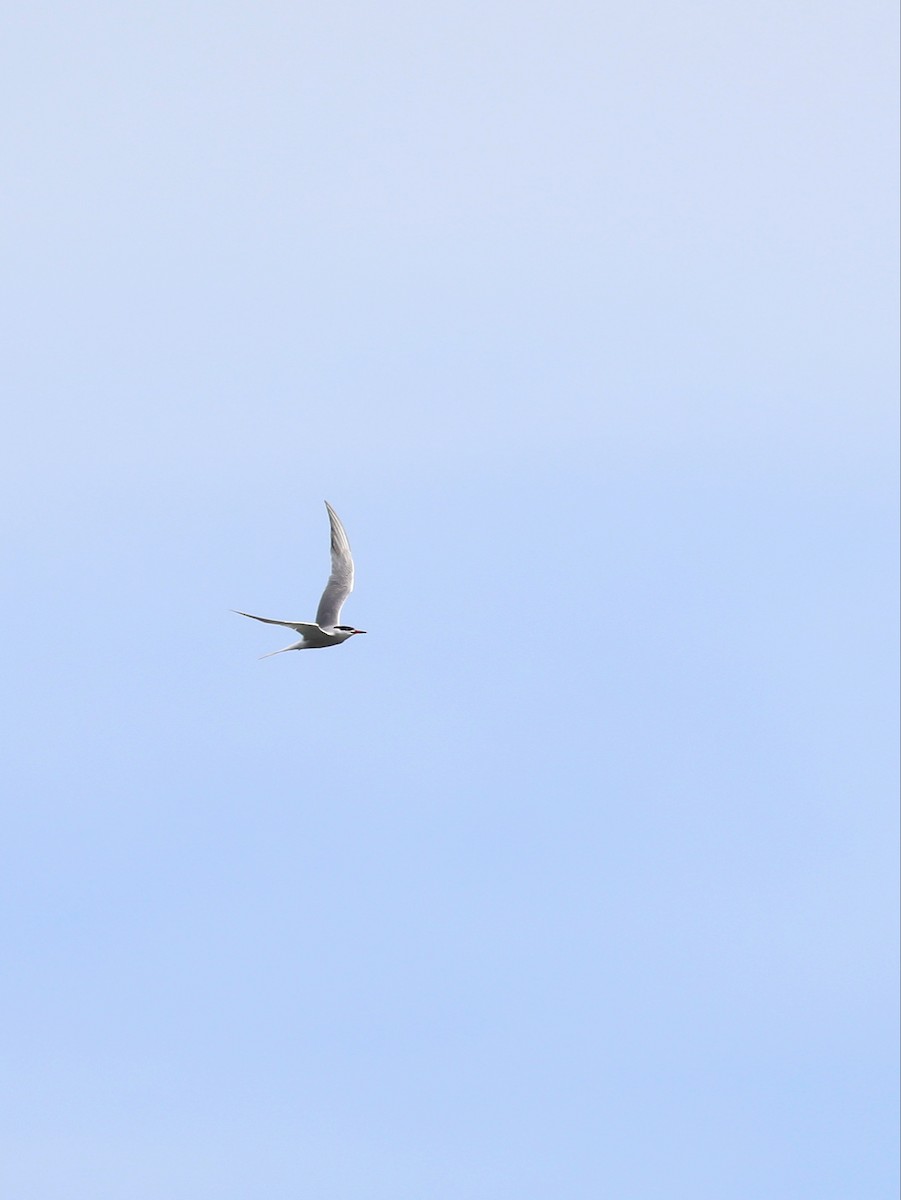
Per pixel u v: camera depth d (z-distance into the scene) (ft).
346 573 173.78
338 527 175.42
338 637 170.60
